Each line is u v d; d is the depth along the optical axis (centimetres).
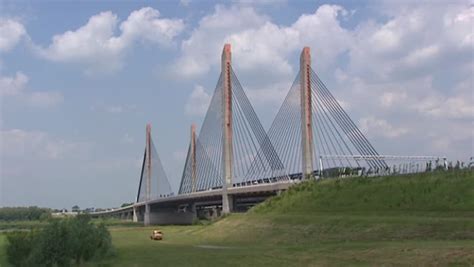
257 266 5962
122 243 11069
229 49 15562
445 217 7725
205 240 10925
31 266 7012
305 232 9112
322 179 12494
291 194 12200
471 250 5112
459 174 9350
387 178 10719
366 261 5541
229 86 15525
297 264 5881
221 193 15475
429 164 13938
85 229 7400
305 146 13100
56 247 7038
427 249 5462
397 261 5303
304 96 13225
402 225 7650
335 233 8475
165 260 7088
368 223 8256
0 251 8106
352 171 12644
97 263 7212
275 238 9456
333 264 5616
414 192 9269
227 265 6225
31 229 7912
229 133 15375
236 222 11769
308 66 13375
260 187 13825
